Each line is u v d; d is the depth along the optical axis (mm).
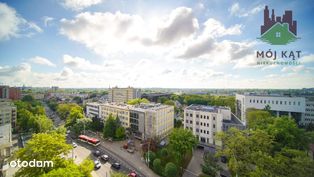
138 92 127750
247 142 24672
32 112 58750
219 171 30344
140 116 51688
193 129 46750
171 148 33344
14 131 50594
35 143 21125
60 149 22312
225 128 44219
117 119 53281
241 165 23781
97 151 40469
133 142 48750
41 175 17141
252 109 54594
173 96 125438
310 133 31438
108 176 30984
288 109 53812
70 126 58438
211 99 89062
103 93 158625
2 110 48688
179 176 30672
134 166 34875
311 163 18812
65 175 16688
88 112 73125
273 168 19859
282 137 30266
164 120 53812
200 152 41562
